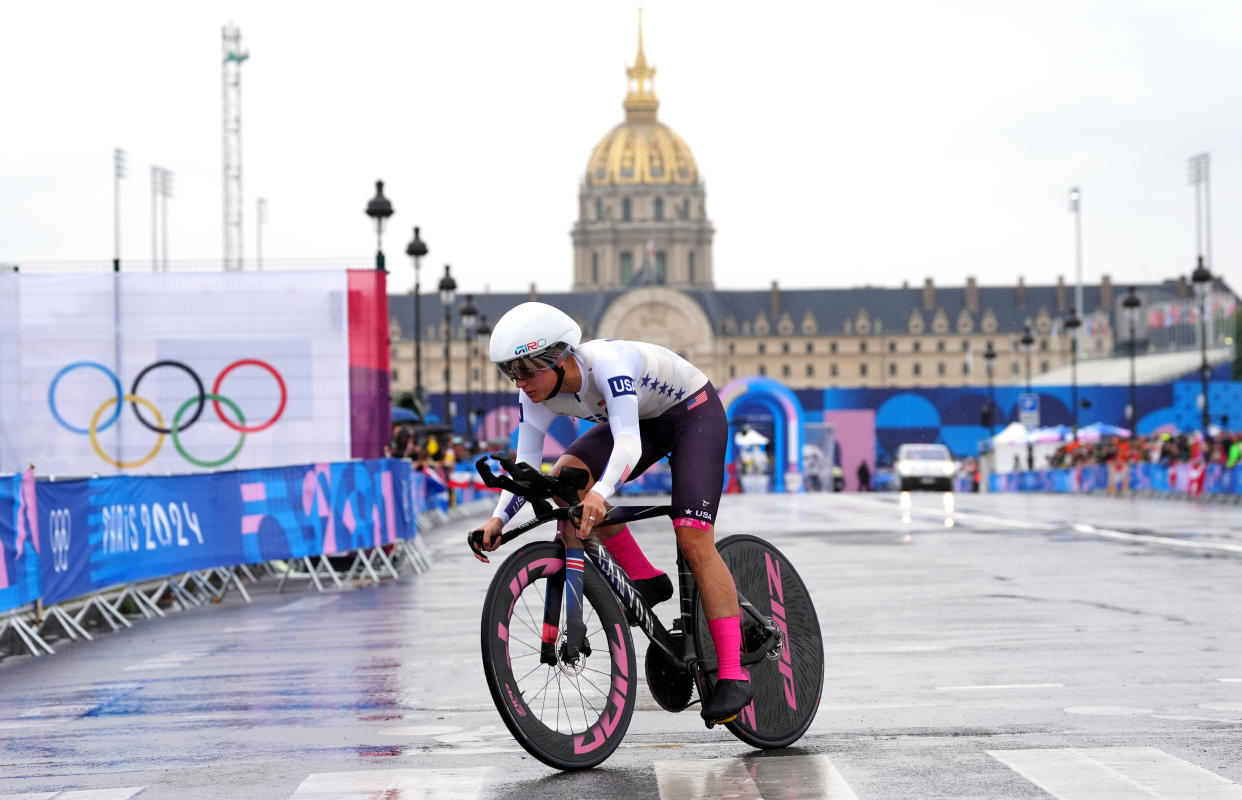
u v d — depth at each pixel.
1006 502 116.81
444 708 22.09
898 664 25.69
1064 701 21.28
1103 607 35.12
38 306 58.88
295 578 54.34
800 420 183.88
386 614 38.50
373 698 23.33
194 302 58.53
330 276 58.16
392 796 15.77
